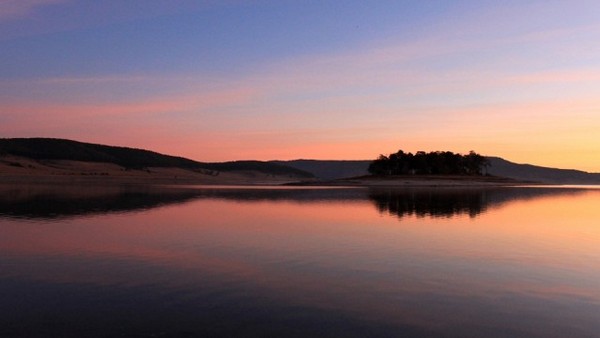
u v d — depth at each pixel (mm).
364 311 12711
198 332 11039
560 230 30578
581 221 36406
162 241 24453
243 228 30219
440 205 53125
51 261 18938
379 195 75688
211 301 13453
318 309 12844
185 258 19797
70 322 11633
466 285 15578
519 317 12320
